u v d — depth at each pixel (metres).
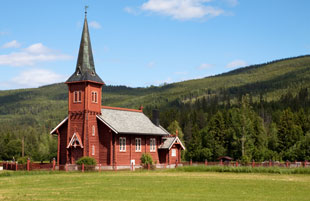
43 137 165.25
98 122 64.81
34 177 45.59
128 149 66.31
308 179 45.06
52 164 57.53
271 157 102.69
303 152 95.81
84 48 65.69
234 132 103.38
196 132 123.50
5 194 31.70
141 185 37.81
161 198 29.61
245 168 54.78
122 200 28.61
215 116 115.62
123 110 71.88
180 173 53.38
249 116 112.69
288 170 52.88
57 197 30.05
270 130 131.25
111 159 62.62
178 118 165.12
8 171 53.69
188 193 32.47
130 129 66.31
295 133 113.75
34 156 115.88
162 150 74.25
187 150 121.25
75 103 64.12
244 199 29.55
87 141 62.16
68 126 64.38
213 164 67.75
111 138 62.97
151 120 75.69
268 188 36.34
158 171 56.84
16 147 139.12
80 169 54.78
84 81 62.81
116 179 43.38
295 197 30.97
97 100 65.12
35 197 30.06
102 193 32.22
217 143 111.81
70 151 63.88
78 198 29.58
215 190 34.53
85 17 67.38
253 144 104.19
